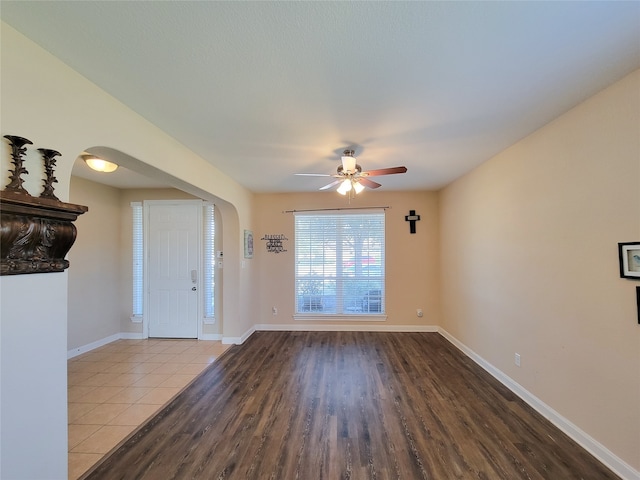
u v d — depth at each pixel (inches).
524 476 74.0
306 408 106.7
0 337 52.5
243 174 158.1
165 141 103.2
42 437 59.1
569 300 89.7
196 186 126.3
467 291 159.5
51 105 62.3
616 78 72.6
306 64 66.2
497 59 65.0
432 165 144.6
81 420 99.9
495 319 131.2
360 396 115.2
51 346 61.1
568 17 53.3
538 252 103.2
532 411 103.8
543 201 100.5
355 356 159.5
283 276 214.5
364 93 78.5
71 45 59.7
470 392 117.9
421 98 81.2
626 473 72.0
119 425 96.9
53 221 60.6
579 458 80.1
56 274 62.4
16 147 54.2
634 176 70.3
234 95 79.1
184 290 193.5
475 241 149.8
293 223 214.4
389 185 191.3
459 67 67.7
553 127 95.3
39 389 58.7
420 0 49.4
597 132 79.4
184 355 162.2
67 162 65.8
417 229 208.4
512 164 117.5
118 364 149.6
